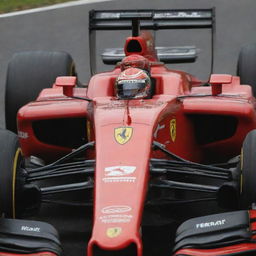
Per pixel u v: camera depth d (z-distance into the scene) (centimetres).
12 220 2459
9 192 2572
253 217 2381
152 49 3328
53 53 3750
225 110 2930
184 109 2953
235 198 2630
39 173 2809
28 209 2706
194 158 3097
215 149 3081
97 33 5756
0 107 4631
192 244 2334
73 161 3228
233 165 3284
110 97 2958
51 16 6066
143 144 2541
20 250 2350
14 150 2653
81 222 3011
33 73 3659
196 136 3084
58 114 3031
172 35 5594
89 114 2909
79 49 5469
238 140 3003
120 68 3103
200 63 5125
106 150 2531
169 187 2622
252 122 2959
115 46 5494
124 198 2345
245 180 2522
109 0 6316
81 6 6219
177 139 2903
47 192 2683
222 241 2327
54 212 3117
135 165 2462
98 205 2338
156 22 3803
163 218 2909
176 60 3956
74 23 5900
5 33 5797
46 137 3191
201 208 3081
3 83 4947
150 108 2733
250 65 3656
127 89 2859
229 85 3288
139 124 2620
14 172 2606
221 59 5159
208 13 3769
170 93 2984
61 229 2944
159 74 3078
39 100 3250
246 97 3116
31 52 3762
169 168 2684
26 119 3077
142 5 6125
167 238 2817
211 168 2680
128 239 2212
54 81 3644
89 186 2648
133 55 2983
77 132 3192
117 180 2406
